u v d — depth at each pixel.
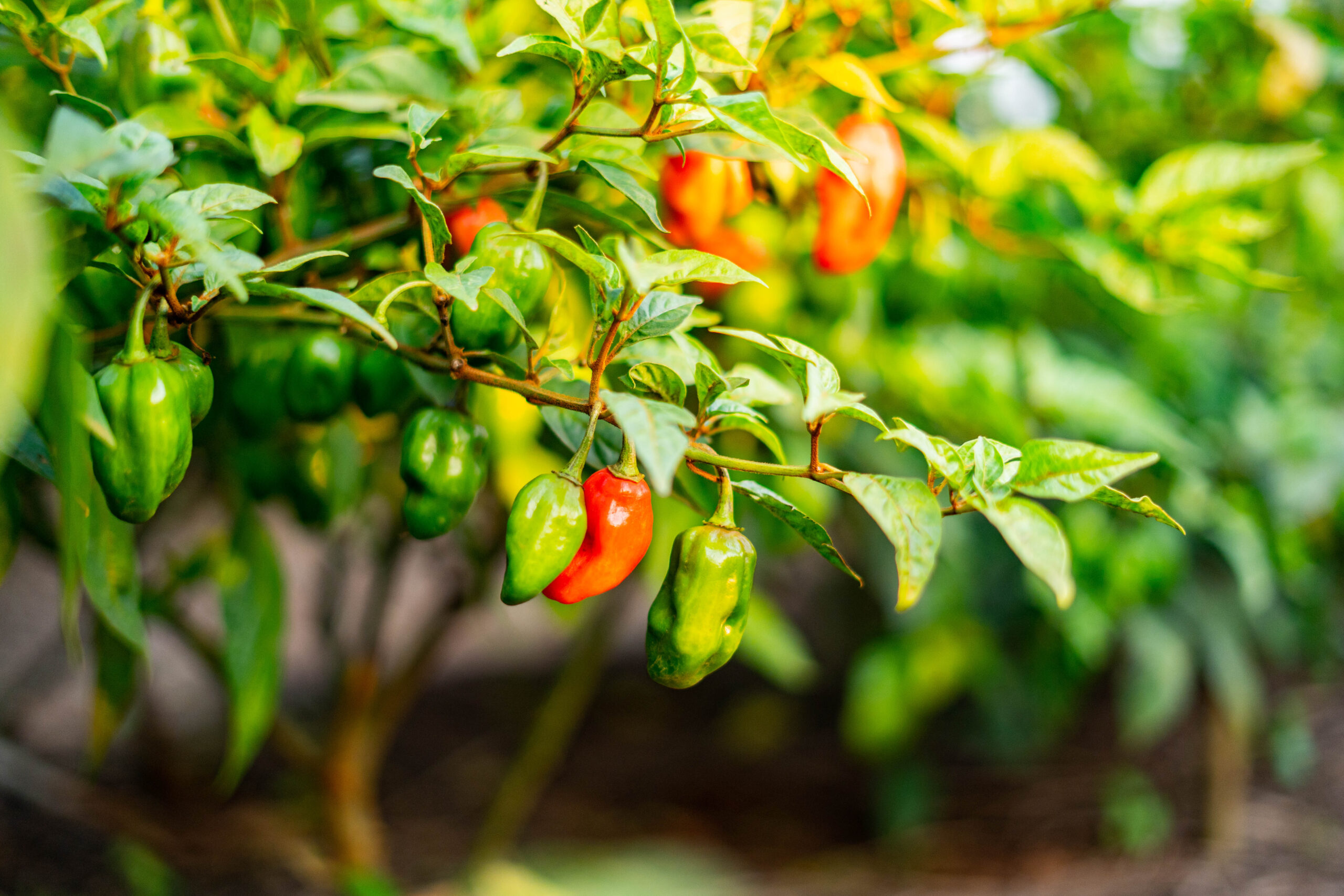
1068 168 0.94
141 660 0.96
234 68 0.83
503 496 1.02
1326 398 1.63
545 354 0.81
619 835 2.09
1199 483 1.23
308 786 1.96
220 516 1.58
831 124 0.93
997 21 0.90
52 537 0.94
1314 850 1.94
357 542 1.61
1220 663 1.59
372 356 0.86
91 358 0.83
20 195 0.65
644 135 0.79
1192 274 1.02
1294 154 0.92
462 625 2.67
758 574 1.48
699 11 0.83
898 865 1.98
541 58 0.88
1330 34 1.09
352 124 0.85
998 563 1.54
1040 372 1.17
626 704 2.86
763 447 1.03
